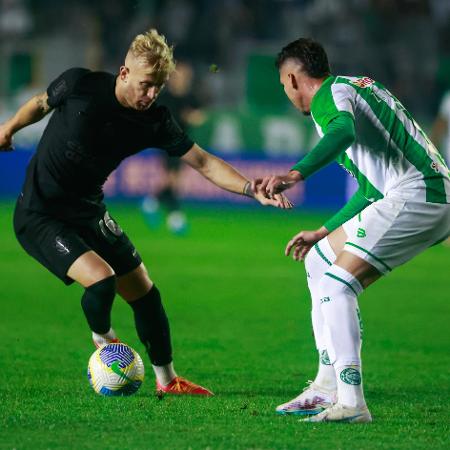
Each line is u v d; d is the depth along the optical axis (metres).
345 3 84.88
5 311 34.97
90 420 18.11
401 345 29.97
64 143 20.02
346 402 18.39
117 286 21.17
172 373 21.64
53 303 36.97
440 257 55.94
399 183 18.91
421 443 16.73
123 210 72.38
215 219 70.25
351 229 18.94
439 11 84.69
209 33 80.56
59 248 19.95
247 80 75.69
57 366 25.00
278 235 61.88
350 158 19.27
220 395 21.48
